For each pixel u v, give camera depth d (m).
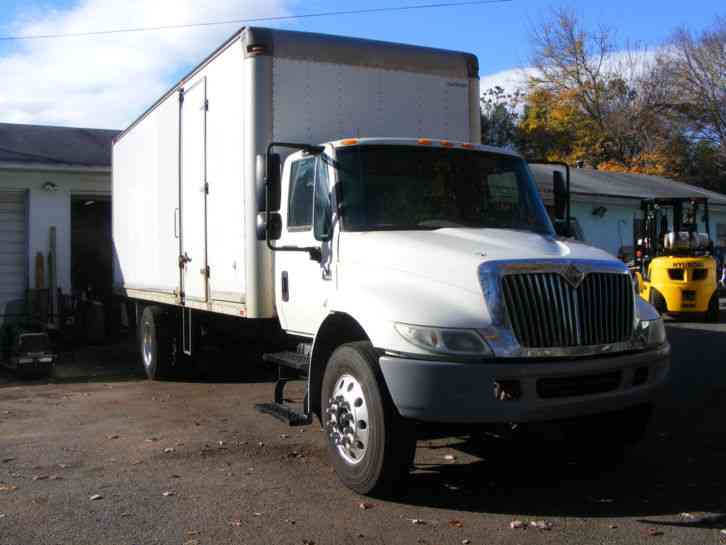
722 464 6.46
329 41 7.72
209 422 8.19
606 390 5.43
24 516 5.27
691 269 18.34
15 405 9.33
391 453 5.31
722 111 44.53
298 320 6.86
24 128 20.14
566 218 7.20
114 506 5.46
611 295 5.54
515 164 7.06
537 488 5.86
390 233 6.07
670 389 9.70
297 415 6.39
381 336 5.34
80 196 17.16
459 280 5.32
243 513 5.29
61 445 7.25
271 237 6.30
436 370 5.03
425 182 6.57
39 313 15.73
